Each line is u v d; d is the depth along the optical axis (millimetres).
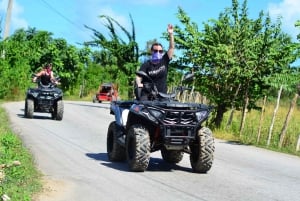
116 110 10867
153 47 10383
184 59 22000
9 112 22656
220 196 8148
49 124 18781
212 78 21203
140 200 7562
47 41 47000
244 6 21406
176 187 8625
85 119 22578
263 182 9680
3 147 10328
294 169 11805
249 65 20266
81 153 12031
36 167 9562
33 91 20859
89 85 57125
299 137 16219
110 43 35719
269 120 22562
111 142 11172
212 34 21625
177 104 9578
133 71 35375
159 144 10062
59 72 48188
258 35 21234
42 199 7227
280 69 20375
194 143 10016
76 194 7719
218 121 21203
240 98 20797
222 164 11688
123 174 9555
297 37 16578
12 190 7312
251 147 16297
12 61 36594
